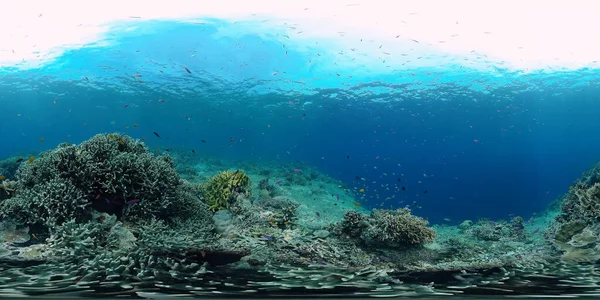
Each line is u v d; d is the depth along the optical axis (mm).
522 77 32656
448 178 145375
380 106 47750
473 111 49906
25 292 3961
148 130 82875
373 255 7289
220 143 101562
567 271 6008
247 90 39656
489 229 11008
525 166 124688
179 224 7172
